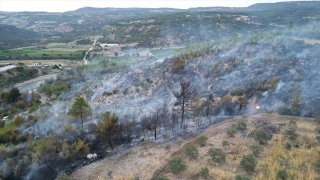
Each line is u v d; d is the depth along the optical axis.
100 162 28.47
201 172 21.36
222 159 23.31
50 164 28.17
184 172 22.72
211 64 56.50
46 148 28.64
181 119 37.50
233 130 29.06
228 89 46.47
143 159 27.52
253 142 26.41
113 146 32.09
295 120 31.31
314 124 29.72
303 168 21.05
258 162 22.47
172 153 27.66
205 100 42.12
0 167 27.41
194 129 33.94
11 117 49.53
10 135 36.50
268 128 29.25
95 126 37.31
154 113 40.88
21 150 32.19
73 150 29.66
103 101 52.56
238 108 38.94
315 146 24.34
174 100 46.25
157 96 49.81
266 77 46.31
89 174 26.00
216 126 33.16
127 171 25.48
